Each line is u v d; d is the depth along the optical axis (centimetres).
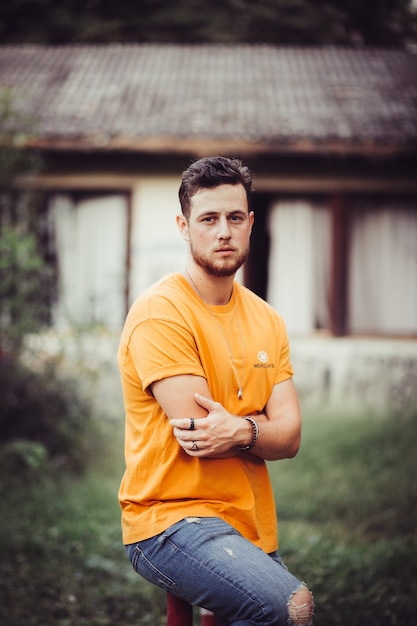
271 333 234
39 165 694
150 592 366
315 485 563
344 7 1812
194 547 205
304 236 1005
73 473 595
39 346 642
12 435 602
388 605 341
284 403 231
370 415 772
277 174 996
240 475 220
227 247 216
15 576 377
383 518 479
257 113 994
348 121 971
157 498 215
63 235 984
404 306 1015
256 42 1412
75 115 981
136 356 217
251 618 197
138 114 988
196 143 922
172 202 988
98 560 403
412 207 1004
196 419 207
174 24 1758
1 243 603
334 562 391
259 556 204
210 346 219
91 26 1691
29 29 1711
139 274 993
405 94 1081
